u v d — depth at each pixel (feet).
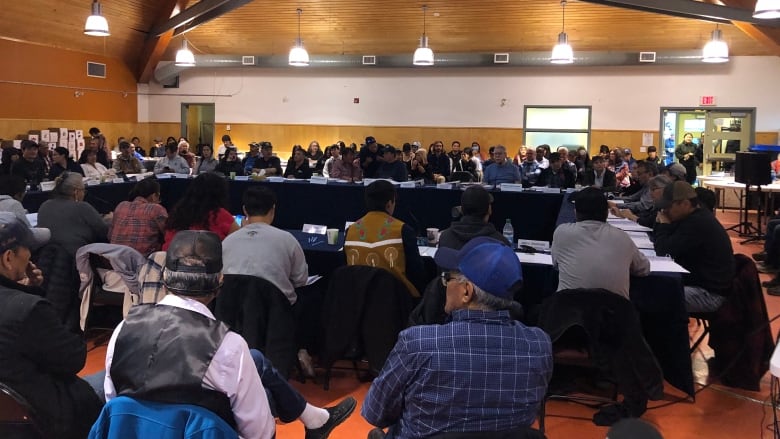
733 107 39.96
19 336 6.14
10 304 6.19
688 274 12.16
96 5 25.71
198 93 48.62
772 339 12.03
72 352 6.47
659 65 40.37
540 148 35.04
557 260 10.25
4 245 6.48
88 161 29.48
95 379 7.64
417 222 19.54
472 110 44.09
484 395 5.28
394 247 11.14
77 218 13.26
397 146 45.57
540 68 42.65
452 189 19.22
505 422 5.32
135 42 43.78
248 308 9.84
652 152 35.50
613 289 9.75
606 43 39.22
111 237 13.25
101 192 21.04
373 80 45.55
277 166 31.12
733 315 11.91
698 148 40.98
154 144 47.50
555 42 39.60
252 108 47.91
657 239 12.68
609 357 9.36
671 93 40.83
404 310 10.86
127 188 22.58
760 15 19.10
